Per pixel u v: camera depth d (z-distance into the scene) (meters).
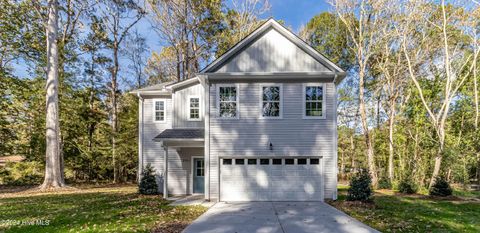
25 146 21.31
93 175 23.23
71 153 22.30
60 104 21.33
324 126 12.58
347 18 21.22
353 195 11.80
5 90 20.55
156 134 15.45
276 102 12.73
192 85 15.23
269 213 9.66
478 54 18.02
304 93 12.70
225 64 12.84
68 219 8.27
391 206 11.08
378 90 23.91
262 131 12.64
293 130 12.61
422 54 19.59
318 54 12.59
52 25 17.17
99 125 23.36
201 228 7.57
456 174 17.72
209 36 26.88
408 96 20.91
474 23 17.00
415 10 17.81
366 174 12.23
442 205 11.55
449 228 7.72
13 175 20.84
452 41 18.67
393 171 21.08
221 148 12.64
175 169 14.91
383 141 24.12
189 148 15.00
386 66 20.72
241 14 26.50
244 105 12.74
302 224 8.07
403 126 21.52
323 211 10.02
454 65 18.92
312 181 12.52
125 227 7.37
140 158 15.30
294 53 12.84
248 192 12.55
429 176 18.73
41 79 21.45
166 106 15.55
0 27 18.95
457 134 19.75
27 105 21.36
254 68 12.80
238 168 12.64
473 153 18.02
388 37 19.88
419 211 10.11
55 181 16.86
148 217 8.70
